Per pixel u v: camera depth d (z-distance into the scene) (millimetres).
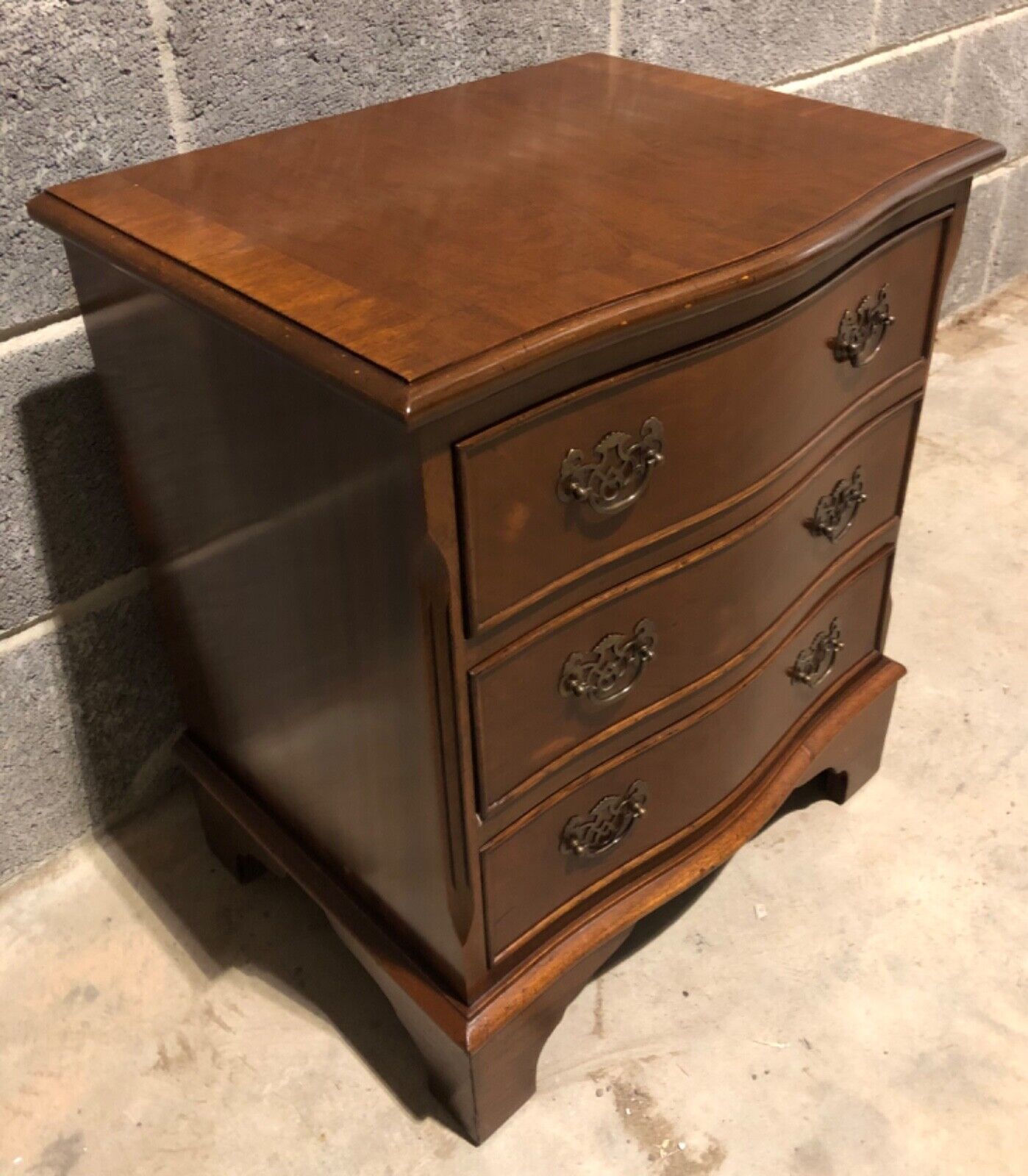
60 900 1264
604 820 968
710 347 781
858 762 1312
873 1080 1072
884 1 1723
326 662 885
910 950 1183
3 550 1119
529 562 760
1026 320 2293
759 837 1304
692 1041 1108
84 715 1258
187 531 997
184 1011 1152
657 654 913
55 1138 1052
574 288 716
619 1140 1033
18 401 1071
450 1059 970
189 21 1021
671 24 1438
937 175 898
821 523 1025
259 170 945
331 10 1106
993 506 1813
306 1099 1074
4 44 927
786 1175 1004
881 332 974
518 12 1260
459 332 668
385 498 711
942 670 1519
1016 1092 1060
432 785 829
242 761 1139
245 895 1261
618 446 766
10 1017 1150
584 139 984
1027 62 2074
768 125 1001
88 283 939
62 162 1002
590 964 1025
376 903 1017
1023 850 1282
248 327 714
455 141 992
